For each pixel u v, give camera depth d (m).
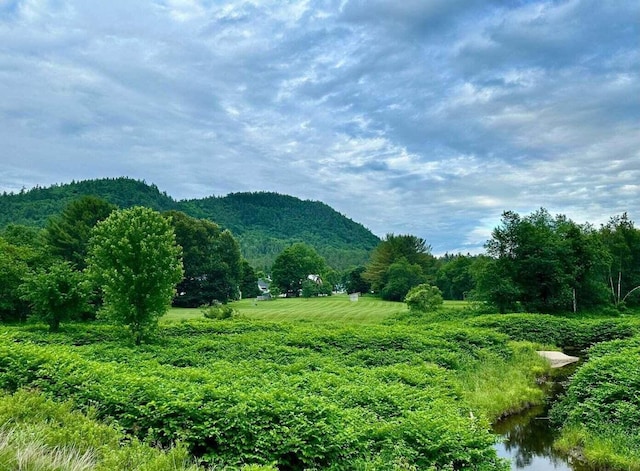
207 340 26.61
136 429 9.47
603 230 69.00
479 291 53.88
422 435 10.87
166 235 27.20
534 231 54.03
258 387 13.19
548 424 17.11
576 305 55.22
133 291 25.42
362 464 9.39
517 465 13.59
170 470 7.38
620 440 13.77
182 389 11.25
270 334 29.70
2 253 38.69
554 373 26.27
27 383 11.59
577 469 13.24
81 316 37.25
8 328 28.48
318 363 20.58
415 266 91.31
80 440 7.85
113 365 15.43
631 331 37.59
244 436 9.45
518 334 39.38
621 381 16.22
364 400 13.67
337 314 56.12
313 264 119.62
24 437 7.14
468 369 22.94
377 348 26.58
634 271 67.06
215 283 76.19
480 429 12.05
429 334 31.55
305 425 9.80
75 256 56.00
